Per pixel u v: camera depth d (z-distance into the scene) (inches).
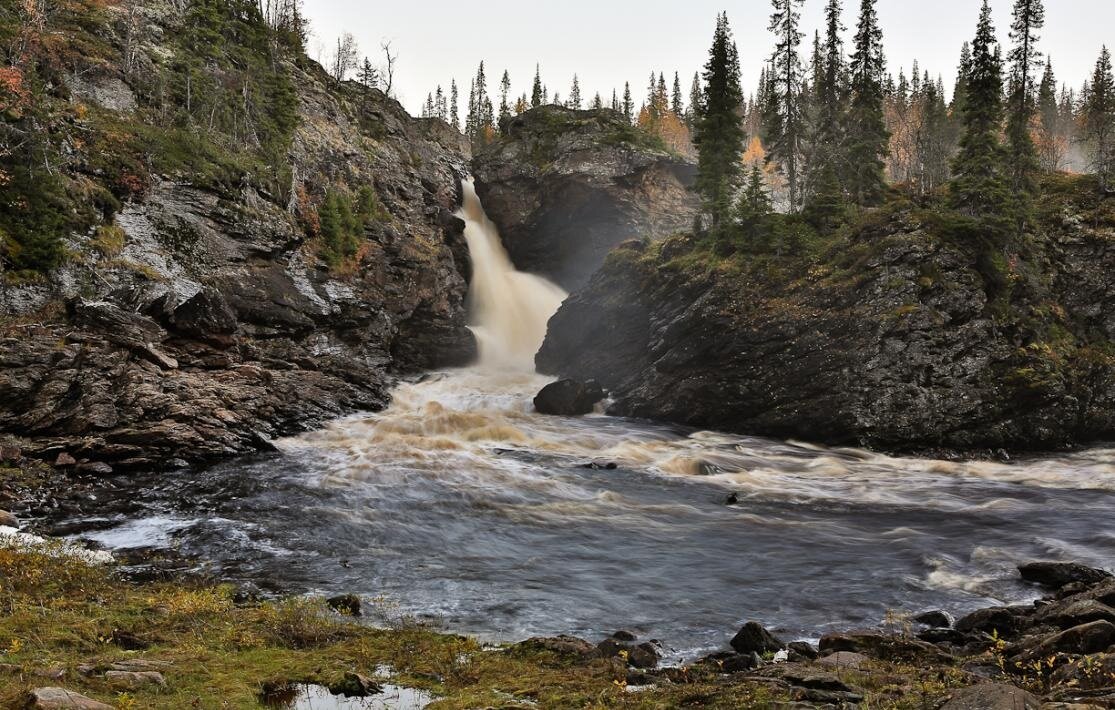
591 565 649.0
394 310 2047.2
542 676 375.2
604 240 2699.3
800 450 1263.5
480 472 1000.9
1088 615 444.8
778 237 1537.9
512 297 2620.6
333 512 794.2
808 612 540.7
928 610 546.9
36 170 1195.9
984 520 825.5
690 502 898.1
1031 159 1690.5
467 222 2797.7
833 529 782.5
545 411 1593.3
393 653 406.9
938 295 1318.9
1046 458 1218.6
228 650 395.9
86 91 1604.3
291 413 1275.8
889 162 3368.6
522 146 2915.8
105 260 1246.3
